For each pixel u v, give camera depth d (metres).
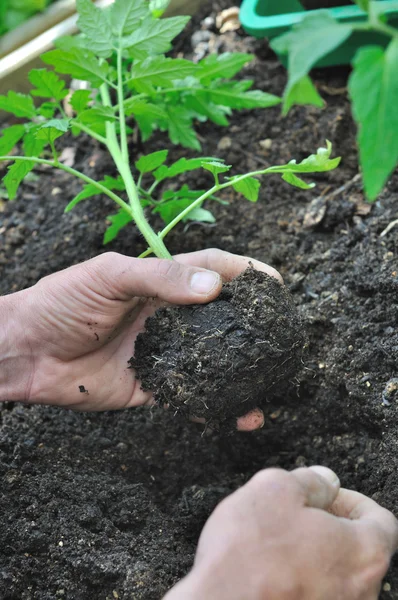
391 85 0.34
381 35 0.59
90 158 0.67
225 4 0.74
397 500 0.47
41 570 0.47
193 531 0.49
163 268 0.47
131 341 0.52
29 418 0.54
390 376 0.50
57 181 0.67
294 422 0.53
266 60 0.70
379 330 0.52
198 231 0.61
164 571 0.47
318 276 0.56
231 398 0.46
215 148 0.65
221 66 0.57
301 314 0.54
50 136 0.50
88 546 0.47
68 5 0.75
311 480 0.42
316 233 0.59
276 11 0.65
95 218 0.64
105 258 0.48
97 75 0.53
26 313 0.49
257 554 0.39
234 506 0.41
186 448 0.53
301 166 0.47
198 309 0.47
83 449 0.53
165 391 0.47
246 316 0.46
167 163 0.66
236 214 0.62
